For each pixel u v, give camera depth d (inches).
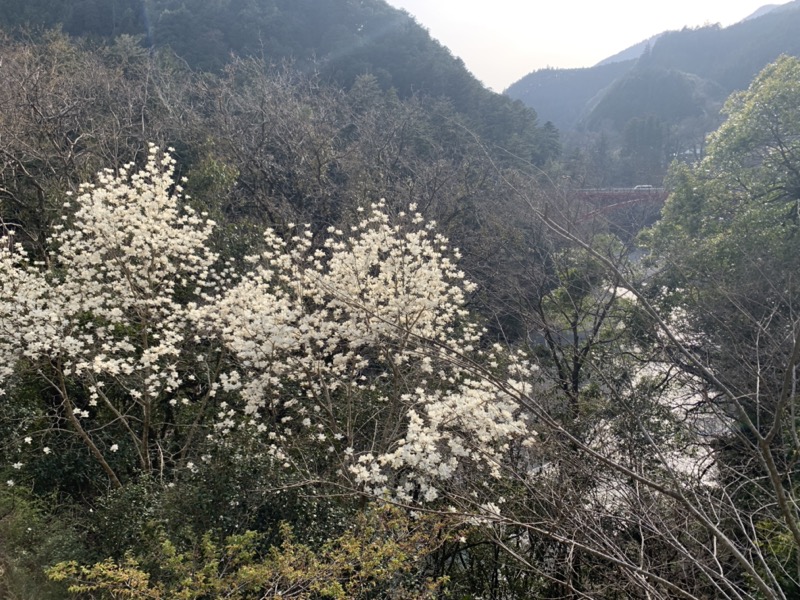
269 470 291.1
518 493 259.4
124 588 215.9
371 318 309.9
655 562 215.2
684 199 648.4
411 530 260.4
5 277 342.0
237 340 314.2
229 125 761.0
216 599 212.1
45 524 308.2
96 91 796.6
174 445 423.8
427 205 666.8
